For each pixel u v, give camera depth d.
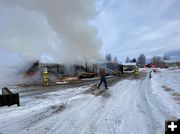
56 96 9.28
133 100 8.09
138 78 19.94
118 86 12.91
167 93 9.79
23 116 5.83
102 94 9.67
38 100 8.29
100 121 5.30
